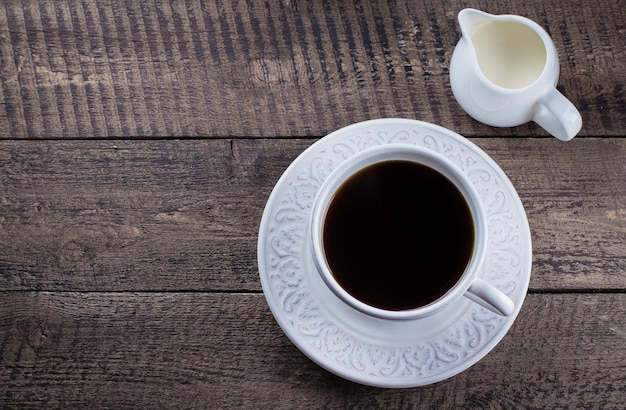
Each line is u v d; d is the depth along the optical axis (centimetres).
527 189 77
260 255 73
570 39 78
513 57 77
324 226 70
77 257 78
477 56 77
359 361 72
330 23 79
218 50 79
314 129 78
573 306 77
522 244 73
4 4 79
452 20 79
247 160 78
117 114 78
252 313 77
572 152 78
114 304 77
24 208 78
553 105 73
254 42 79
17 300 78
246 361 77
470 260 69
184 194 78
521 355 77
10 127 78
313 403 77
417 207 70
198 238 78
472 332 72
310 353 72
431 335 73
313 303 73
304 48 79
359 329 73
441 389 77
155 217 78
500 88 73
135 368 77
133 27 79
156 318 77
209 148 78
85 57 79
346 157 73
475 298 70
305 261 73
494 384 77
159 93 78
